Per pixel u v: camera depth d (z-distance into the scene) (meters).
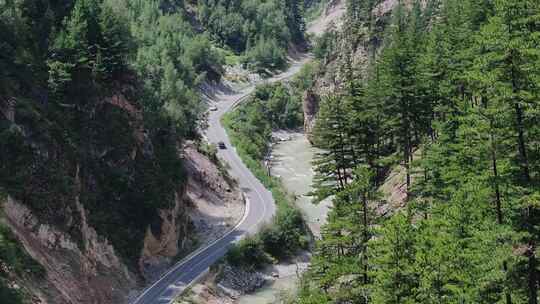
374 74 80.19
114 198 76.50
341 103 52.19
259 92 177.50
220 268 79.19
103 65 81.75
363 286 34.59
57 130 70.75
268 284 80.31
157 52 141.25
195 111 124.75
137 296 70.31
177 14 190.38
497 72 30.39
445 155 50.09
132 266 74.19
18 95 68.69
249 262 82.75
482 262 31.47
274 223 89.44
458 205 37.25
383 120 60.91
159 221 80.31
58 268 60.53
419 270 31.03
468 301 30.66
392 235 32.62
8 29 72.69
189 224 90.81
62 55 76.50
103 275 67.69
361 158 54.78
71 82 76.94
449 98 60.56
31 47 75.94
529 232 29.62
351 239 38.03
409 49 61.50
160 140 93.00
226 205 102.50
